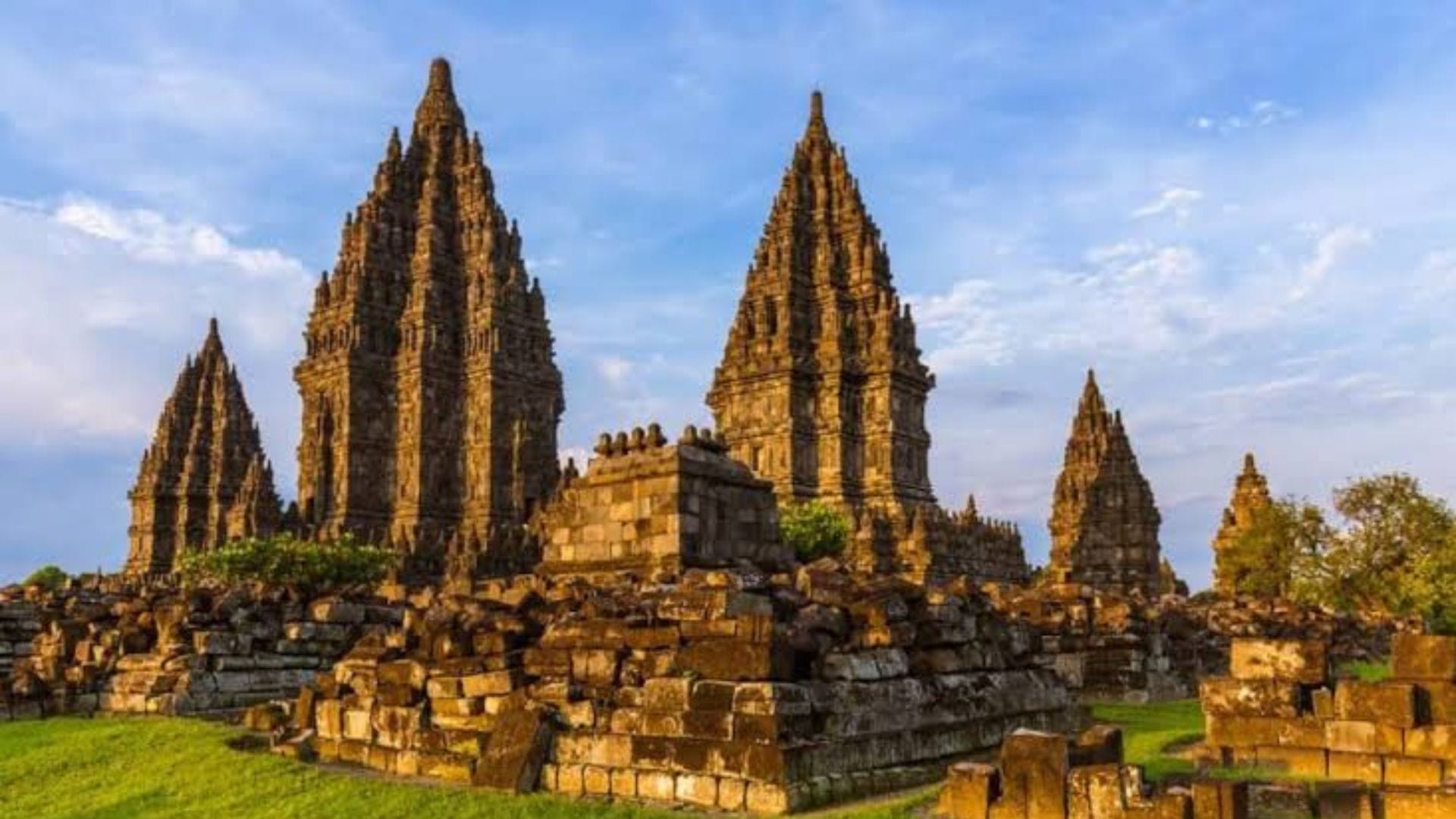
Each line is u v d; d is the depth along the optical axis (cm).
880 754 1603
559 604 1953
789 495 8306
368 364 10125
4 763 2131
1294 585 6072
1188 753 1738
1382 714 1462
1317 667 1563
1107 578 9688
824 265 9075
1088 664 2945
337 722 1984
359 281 10325
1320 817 1277
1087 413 10331
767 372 8644
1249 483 8688
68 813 1786
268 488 9712
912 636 1831
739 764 1450
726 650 1534
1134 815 1207
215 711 2600
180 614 2706
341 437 9956
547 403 10569
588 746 1599
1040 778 1277
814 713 1519
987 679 1950
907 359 8894
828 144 9644
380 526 9912
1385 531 5609
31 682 2650
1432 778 1405
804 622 1727
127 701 2619
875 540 7788
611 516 2877
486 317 10181
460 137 11281
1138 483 9912
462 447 10175
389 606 3122
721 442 3025
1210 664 3516
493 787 1612
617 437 2992
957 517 8575
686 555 2734
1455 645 1449
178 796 1789
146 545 11406
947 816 1331
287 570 6638
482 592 2730
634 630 1678
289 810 1628
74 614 3253
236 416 11675
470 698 1792
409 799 1590
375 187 10856
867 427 8756
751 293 9112
